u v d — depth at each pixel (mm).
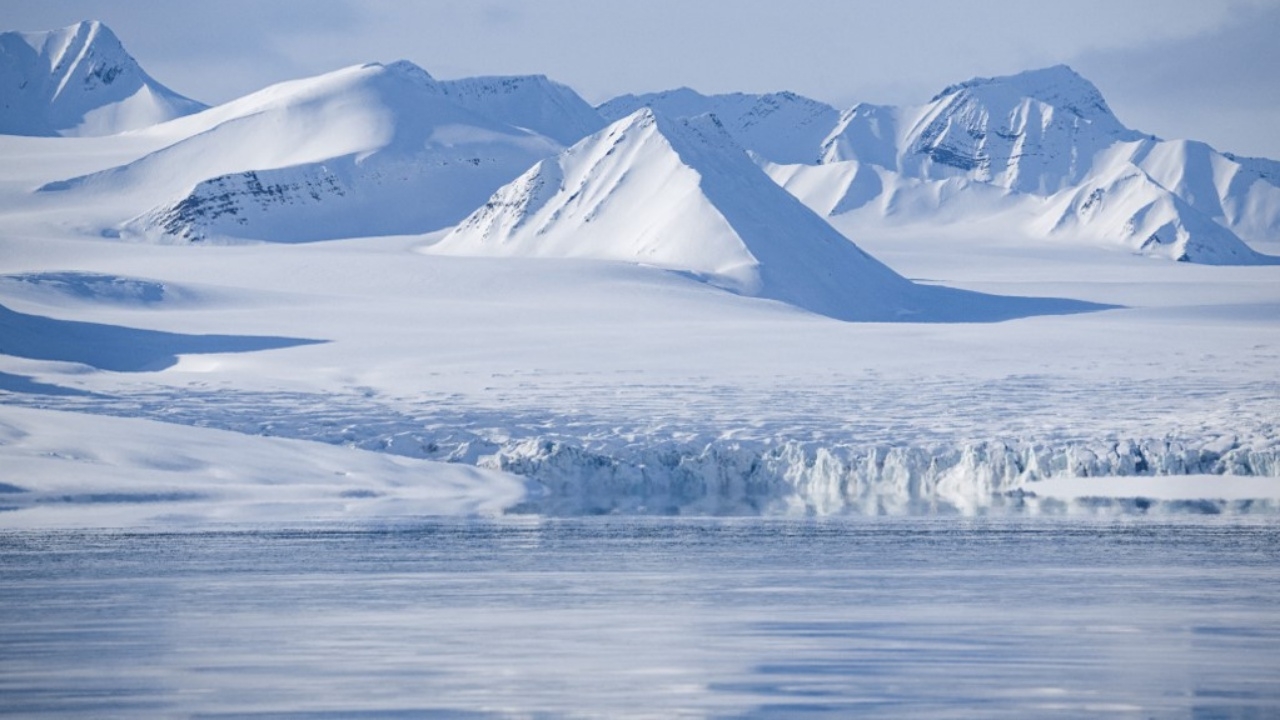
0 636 124812
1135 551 191625
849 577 164625
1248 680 105000
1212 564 176000
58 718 94688
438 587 156500
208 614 137000
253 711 96500
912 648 117750
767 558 184625
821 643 120250
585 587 156250
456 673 108438
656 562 180375
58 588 155250
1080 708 96375
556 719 93938
